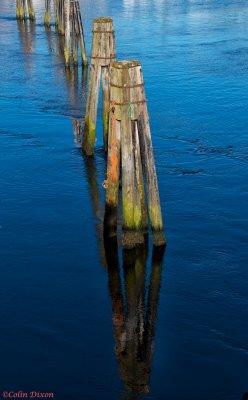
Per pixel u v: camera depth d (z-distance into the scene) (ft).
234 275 29.40
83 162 44.14
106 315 26.73
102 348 24.49
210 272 29.76
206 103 58.18
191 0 148.56
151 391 22.09
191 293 28.19
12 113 56.39
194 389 22.12
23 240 32.94
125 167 30.81
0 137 49.39
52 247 32.30
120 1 148.97
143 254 31.58
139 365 23.47
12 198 38.04
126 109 30.17
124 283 29.22
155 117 54.08
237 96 60.23
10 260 30.99
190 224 34.30
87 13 128.57
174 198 37.58
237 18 116.47
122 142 30.58
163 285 28.94
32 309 27.04
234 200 37.22
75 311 26.99
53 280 29.37
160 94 61.72
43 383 22.56
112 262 30.94
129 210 31.40
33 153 45.80
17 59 83.82
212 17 118.93
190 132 50.08
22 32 110.11
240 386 22.20
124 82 29.94
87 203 37.55
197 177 40.78
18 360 23.76
